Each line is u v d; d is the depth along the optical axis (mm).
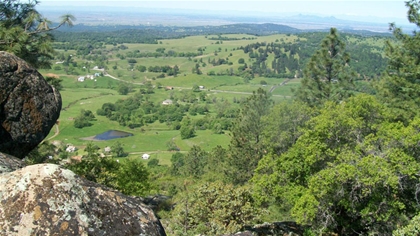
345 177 9898
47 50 13609
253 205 13117
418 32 19141
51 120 8102
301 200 10594
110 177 13336
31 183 3582
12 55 7566
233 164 26031
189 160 43844
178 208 12992
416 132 10586
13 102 7367
